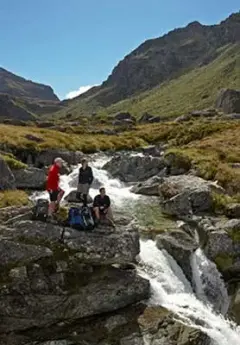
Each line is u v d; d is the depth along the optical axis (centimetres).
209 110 15000
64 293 1909
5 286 1841
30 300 1855
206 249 2633
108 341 1812
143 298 2102
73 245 2016
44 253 1955
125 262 2080
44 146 5447
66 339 1811
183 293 2358
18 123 10475
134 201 3822
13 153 5009
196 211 3347
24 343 1788
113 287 2009
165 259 2516
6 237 1961
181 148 6156
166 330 1883
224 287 2514
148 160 5025
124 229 2186
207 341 1894
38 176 4128
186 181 3869
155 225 3022
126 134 8719
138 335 1845
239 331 2144
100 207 2206
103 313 1988
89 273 2017
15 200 3186
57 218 2131
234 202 3425
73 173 4581
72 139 6525
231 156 5272
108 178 4812
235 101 14675
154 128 9850
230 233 2684
